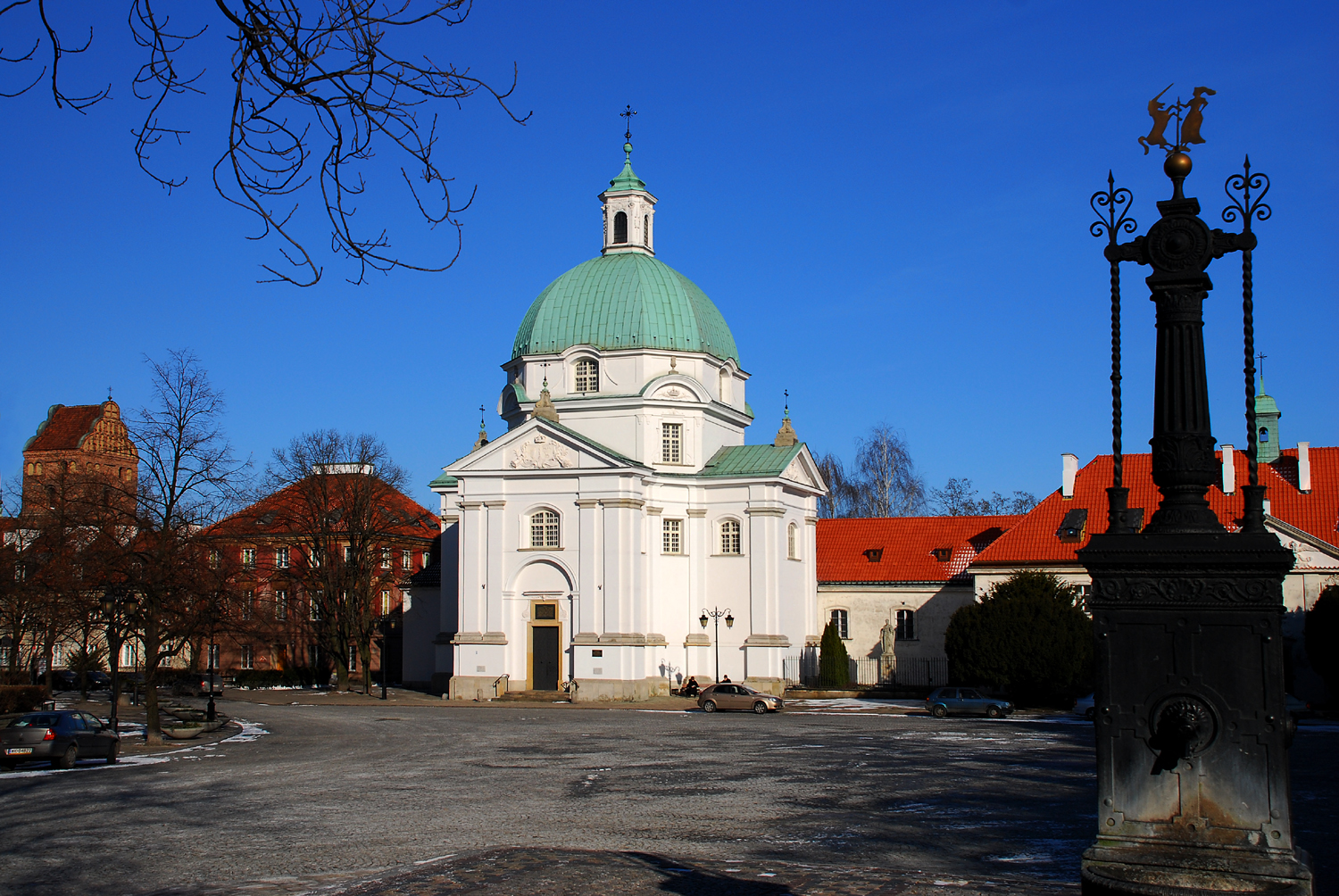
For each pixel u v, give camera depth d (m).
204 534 45.75
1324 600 53.12
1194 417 11.27
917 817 22.45
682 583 69.00
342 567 74.81
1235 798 10.73
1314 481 65.25
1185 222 11.28
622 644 63.38
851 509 109.12
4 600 54.50
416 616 78.00
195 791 26.89
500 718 53.06
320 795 25.94
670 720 51.09
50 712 33.12
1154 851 10.89
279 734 45.09
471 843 19.52
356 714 56.03
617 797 25.53
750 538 68.56
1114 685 11.16
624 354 70.81
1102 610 11.23
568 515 65.38
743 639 68.19
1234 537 10.78
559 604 65.31
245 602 50.50
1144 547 11.04
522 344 73.62
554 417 68.50
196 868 17.38
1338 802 24.55
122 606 42.66
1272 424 76.88
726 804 24.34
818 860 17.86
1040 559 66.12
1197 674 10.91
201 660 84.62
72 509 49.19
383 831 20.89
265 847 19.22
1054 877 16.31
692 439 70.69
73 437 106.38
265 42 9.41
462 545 66.81
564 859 17.23
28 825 21.62
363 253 9.95
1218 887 10.48
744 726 47.84
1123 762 11.09
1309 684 57.19
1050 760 33.38
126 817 22.61
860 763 32.66
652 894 14.91
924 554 77.31
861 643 76.19
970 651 57.12
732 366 75.75
